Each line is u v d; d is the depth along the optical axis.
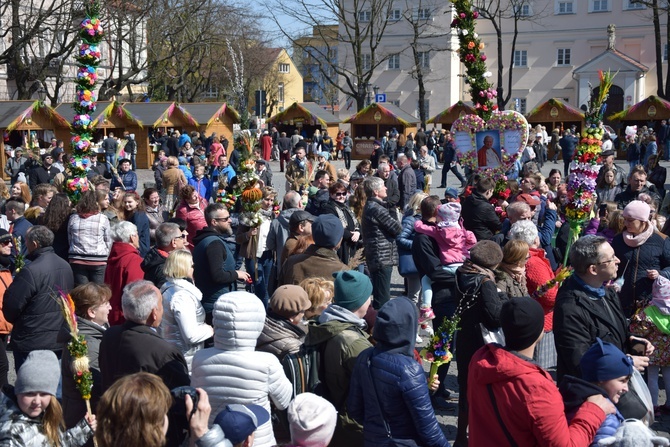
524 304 3.88
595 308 4.99
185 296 5.76
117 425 3.24
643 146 30.36
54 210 8.83
